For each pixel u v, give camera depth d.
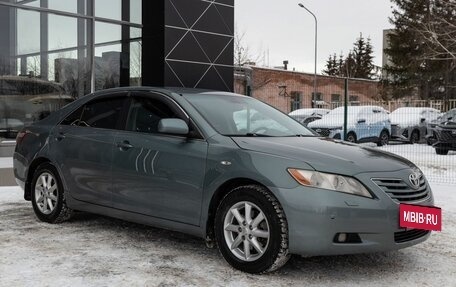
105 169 5.65
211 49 17.28
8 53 14.02
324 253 4.27
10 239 5.68
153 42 16.31
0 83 13.85
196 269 4.71
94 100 6.21
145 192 5.28
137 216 5.41
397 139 21.20
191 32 16.69
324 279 4.50
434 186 9.98
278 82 36.81
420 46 36.66
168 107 5.44
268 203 4.40
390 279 4.54
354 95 43.03
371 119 20.17
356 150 4.94
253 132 5.33
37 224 6.40
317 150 4.71
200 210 4.87
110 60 16.00
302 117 21.89
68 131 6.23
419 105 17.22
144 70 16.55
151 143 5.32
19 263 4.81
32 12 14.48
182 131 5.04
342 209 4.21
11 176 10.34
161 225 5.24
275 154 4.55
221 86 17.66
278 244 4.36
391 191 4.42
